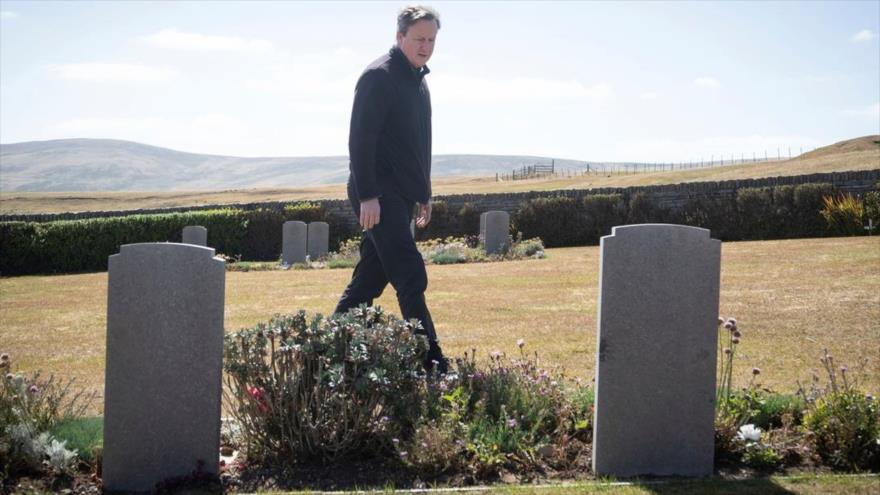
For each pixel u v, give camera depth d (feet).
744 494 13.08
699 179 117.29
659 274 14.71
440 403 16.03
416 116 18.49
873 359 22.97
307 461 14.99
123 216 91.20
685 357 14.75
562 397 17.07
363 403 15.31
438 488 13.57
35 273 82.48
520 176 273.13
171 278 14.17
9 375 16.07
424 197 19.01
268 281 54.70
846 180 72.28
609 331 14.70
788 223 73.77
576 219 85.15
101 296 51.85
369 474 14.34
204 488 13.89
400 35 18.11
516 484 13.91
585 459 15.16
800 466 14.69
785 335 27.02
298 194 189.67
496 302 38.73
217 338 14.33
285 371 15.65
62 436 15.47
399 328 15.93
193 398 14.26
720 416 15.76
